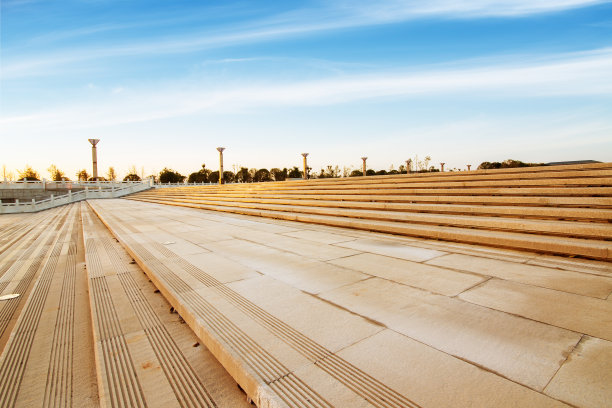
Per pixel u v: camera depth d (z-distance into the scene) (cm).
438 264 426
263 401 175
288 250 546
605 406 156
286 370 194
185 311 297
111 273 497
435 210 722
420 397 167
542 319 254
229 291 341
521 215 589
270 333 243
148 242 649
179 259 495
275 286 355
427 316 267
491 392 169
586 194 577
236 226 886
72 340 317
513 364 194
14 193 3353
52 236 1077
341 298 314
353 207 929
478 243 532
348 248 547
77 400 222
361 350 216
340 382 182
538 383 175
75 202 3133
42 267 641
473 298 303
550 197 589
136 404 196
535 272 375
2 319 386
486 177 823
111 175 7362
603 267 384
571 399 161
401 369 192
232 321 265
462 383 178
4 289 506
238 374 203
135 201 2716
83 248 841
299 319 267
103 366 239
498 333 234
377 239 621
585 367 188
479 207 646
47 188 3506
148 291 414
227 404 196
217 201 1634
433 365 196
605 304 279
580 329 236
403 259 460
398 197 865
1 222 1733
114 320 324
